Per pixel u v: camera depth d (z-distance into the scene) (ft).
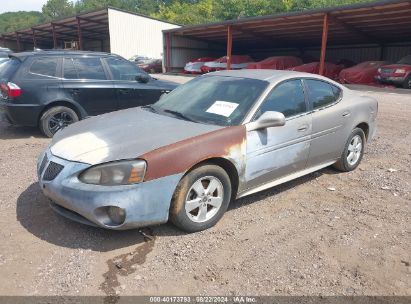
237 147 12.37
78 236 11.64
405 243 11.59
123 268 10.12
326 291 9.37
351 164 17.94
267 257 10.77
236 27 81.61
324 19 63.31
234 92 14.17
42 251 10.82
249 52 121.29
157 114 14.34
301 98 14.92
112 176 10.50
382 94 49.47
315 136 15.15
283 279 9.82
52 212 13.21
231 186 12.94
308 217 13.28
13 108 22.79
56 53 24.41
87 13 110.32
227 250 11.09
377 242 11.63
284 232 12.19
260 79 14.47
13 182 16.16
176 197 11.35
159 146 11.13
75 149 11.53
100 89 25.12
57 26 129.70
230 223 12.73
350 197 15.08
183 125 12.76
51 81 23.67
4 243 11.19
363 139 18.25
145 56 116.88
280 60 81.30
